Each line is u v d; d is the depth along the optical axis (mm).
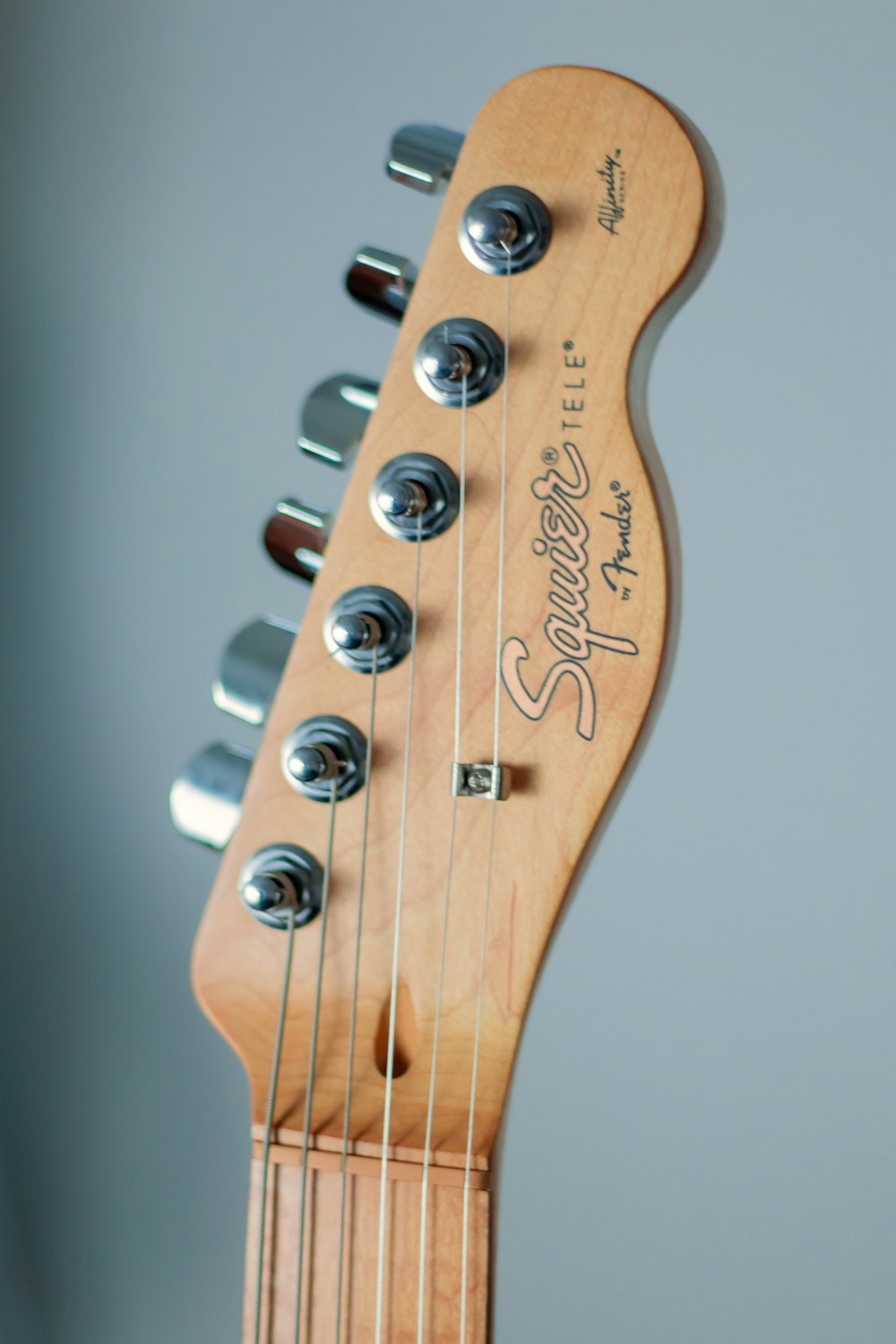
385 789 451
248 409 899
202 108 895
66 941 926
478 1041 446
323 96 890
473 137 450
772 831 890
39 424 901
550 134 446
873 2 843
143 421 905
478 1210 442
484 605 448
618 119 444
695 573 897
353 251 891
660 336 454
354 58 888
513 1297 922
